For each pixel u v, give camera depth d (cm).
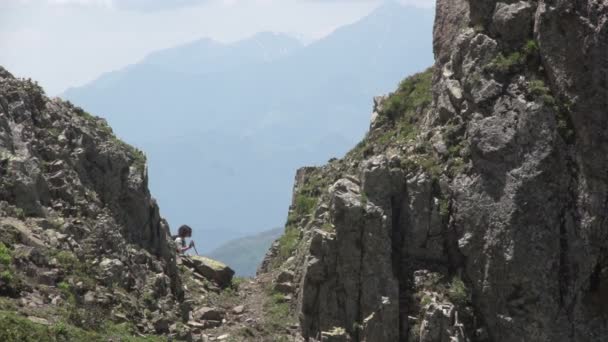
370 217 4244
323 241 4266
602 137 4125
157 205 4959
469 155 4391
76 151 4575
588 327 4116
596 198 4134
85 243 4050
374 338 4119
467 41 4544
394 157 4494
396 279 4206
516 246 4128
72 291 3600
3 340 2864
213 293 5028
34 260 3634
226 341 4169
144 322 3825
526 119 4200
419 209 4378
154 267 4494
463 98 4544
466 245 4253
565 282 4134
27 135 4319
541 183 4159
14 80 4666
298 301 4547
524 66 4347
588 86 4141
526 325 4106
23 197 4012
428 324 4012
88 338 3222
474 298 4238
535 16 4366
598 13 4125
